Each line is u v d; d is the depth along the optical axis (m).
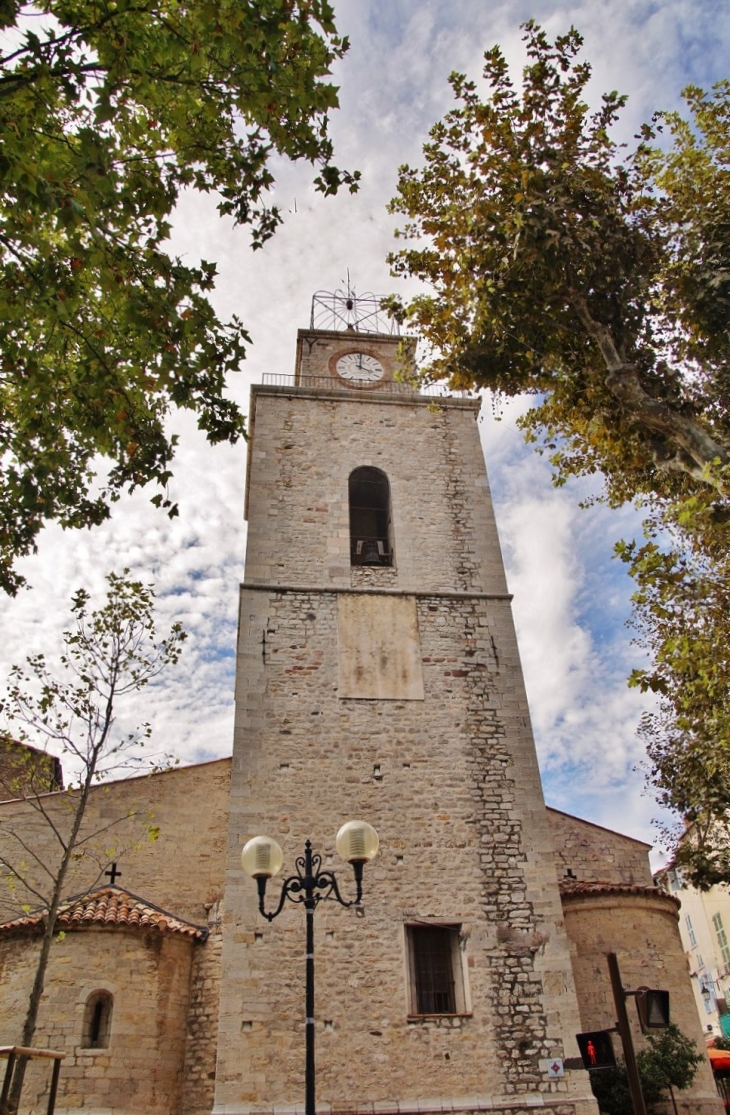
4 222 9.69
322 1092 13.69
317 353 25.25
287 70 9.80
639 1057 16.70
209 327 11.22
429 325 15.87
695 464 13.50
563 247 13.59
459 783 17.12
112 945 16.81
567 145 14.59
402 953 15.09
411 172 15.37
